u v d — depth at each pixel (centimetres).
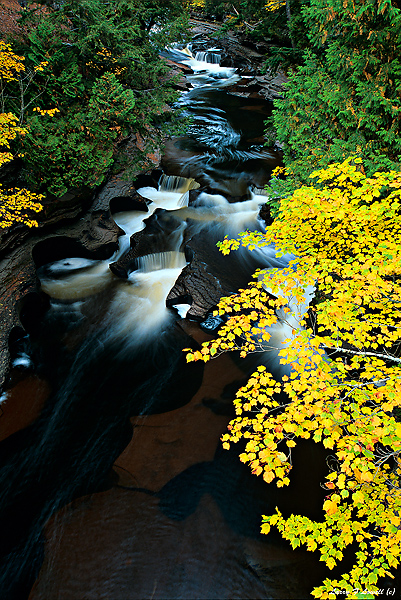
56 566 511
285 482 279
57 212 1003
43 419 711
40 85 1019
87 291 997
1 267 868
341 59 689
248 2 2169
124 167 1295
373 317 371
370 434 287
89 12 1155
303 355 324
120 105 1182
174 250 1074
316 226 478
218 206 1222
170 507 569
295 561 504
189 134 1709
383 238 431
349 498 531
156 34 1411
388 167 628
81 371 805
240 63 2645
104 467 627
